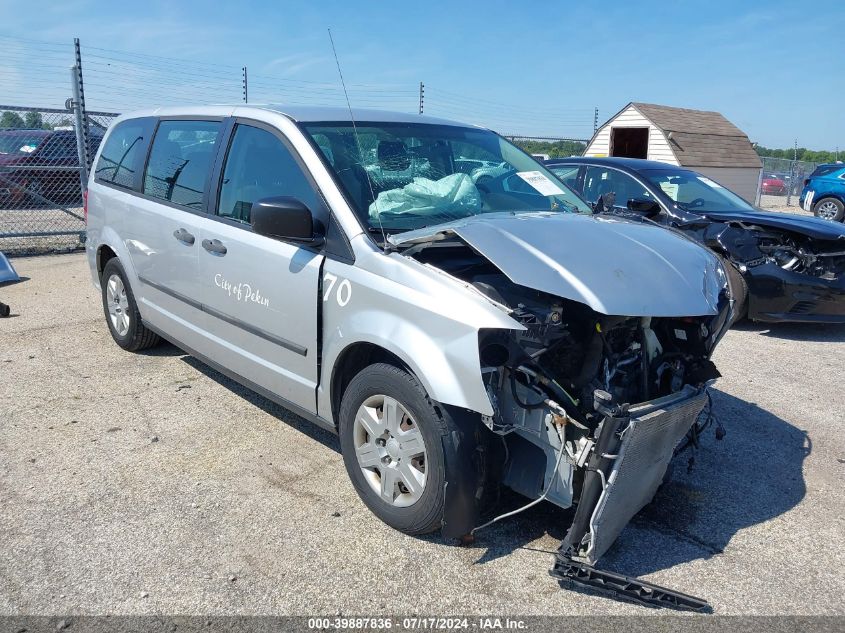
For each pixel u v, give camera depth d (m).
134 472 3.78
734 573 3.08
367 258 3.25
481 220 3.30
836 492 3.84
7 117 10.59
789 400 5.21
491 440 3.03
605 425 2.69
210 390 4.95
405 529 3.18
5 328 6.35
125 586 2.86
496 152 4.48
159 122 5.09
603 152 22.14
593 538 2.82
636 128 21.11
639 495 3.10
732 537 3.37
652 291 2.91
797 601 2.90
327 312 3.42
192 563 3.02
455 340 2.83
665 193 7.48
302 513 3.42
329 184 3.51
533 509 3.47
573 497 2.92
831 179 19.22
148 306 5.09
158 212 4.74
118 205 5.31
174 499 3.52
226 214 4.17
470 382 2.79
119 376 5.18
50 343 5.94
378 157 3.82
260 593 2.84
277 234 3.38
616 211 4.42
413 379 3.04
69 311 6.99
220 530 3.26
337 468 3.87
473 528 3.05
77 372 5.25
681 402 3.03
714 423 4.72
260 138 4.02
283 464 3.90
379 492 3.29
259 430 4.32
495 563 3.07
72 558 3.03
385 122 4.16
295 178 3.71
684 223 7.15
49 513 3.37
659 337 3.54
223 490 3.61
